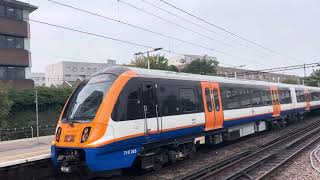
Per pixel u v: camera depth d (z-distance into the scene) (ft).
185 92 45.85
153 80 40.50
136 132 36.70
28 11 130.62
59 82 334.65
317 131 80.28
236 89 60.75
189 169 42.86
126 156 35.86
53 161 35.96
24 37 129.39
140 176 39.37
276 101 80.94
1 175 35.68
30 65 130.52
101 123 33.55
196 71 189.37
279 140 63.82
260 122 72.90
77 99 37.11
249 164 43.57
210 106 51.13
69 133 34.58
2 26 122.42
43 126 99.81
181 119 43.91
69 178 38.93
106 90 35.58
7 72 124.57
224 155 51.96
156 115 39.86
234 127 60.39
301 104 101.65
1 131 89.61
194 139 48.03
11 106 91.61
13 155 47.60
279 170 40.52
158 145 40.63
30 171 38.24
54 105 105.29
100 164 33.17
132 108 36.73
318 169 40.32
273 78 334.65
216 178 37.70
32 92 99.66
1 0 120.98
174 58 291.17
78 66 341.41
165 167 43.42
